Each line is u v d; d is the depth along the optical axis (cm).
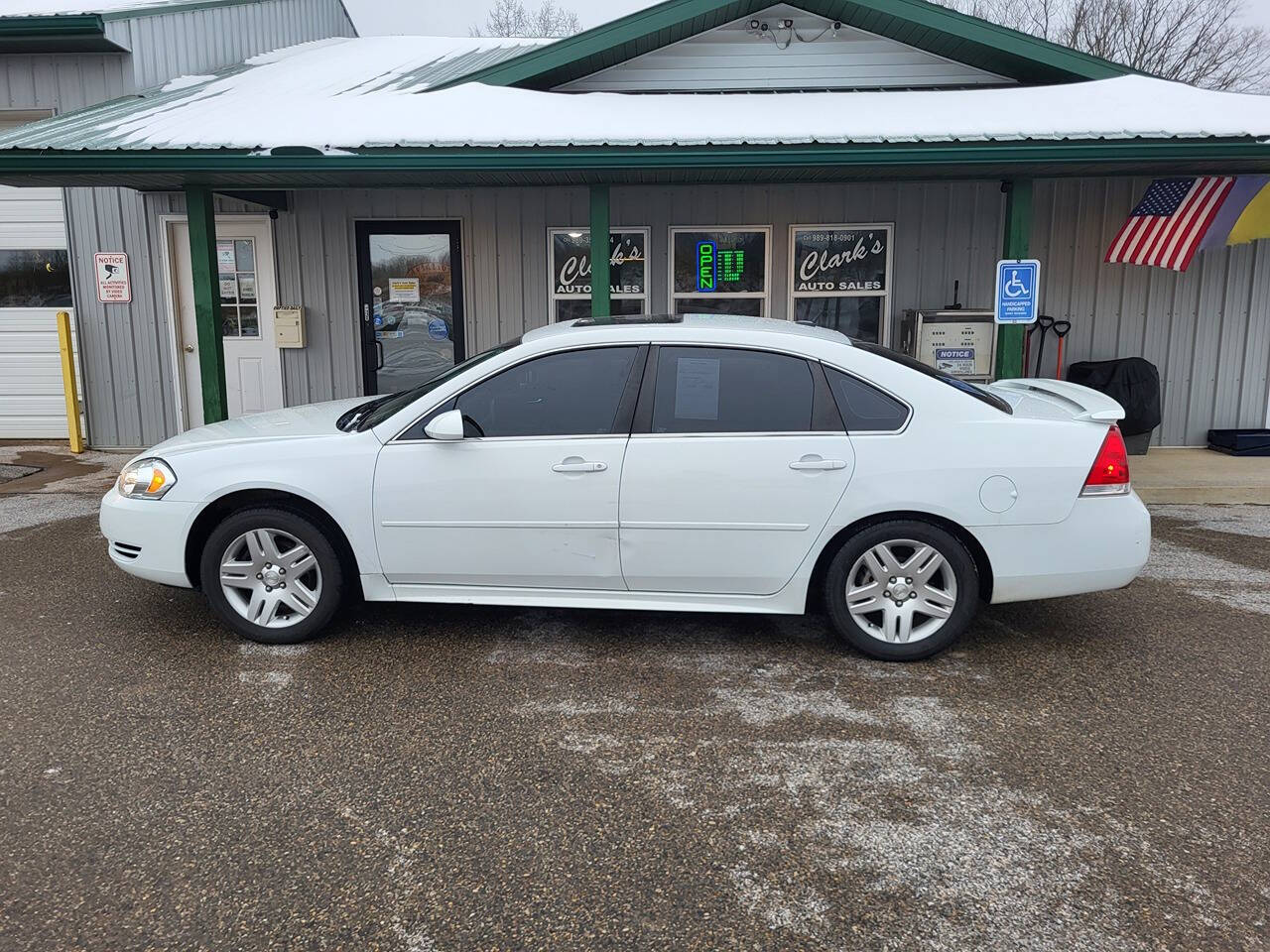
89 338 934
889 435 407
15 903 256
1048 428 407
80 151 622
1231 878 266
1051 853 279
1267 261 877
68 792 312
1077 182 875
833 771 328
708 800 309
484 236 922
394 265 931
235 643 445
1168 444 914
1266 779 321
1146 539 414
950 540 409
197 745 345
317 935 244
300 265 927
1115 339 899
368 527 425
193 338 943
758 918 251
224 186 765
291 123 684
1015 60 748
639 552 419
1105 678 407
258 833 289
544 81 784
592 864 275
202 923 248
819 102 730
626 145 626
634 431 416
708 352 421
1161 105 678
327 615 438
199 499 427
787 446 408
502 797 310
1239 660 427
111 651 434
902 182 852
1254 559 588
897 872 271
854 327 917
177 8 941
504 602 436
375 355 946
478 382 425
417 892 262
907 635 419
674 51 782
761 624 479
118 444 952
